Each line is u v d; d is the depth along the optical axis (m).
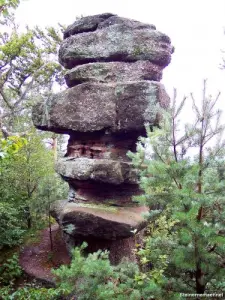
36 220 12.61
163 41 8.88
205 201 3.75
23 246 10.60
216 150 4.02
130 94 8.11
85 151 8.84
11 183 12.31
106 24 9.16
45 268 9.04
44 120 9.16
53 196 10.45
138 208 8.68
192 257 3.79
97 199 8.49
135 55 8.68
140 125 8.01
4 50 18.48
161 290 3.94
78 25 9.66
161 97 8.12
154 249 4.38
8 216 10.43
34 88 21.72
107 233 7.47
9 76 20.69
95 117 8.27
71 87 9.23
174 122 4.11
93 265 4.27
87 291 4.21
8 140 4.79
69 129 8.61
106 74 8.66
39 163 12.81
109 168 7.89
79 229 7.64
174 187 4.02
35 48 20.17
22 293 6.85
